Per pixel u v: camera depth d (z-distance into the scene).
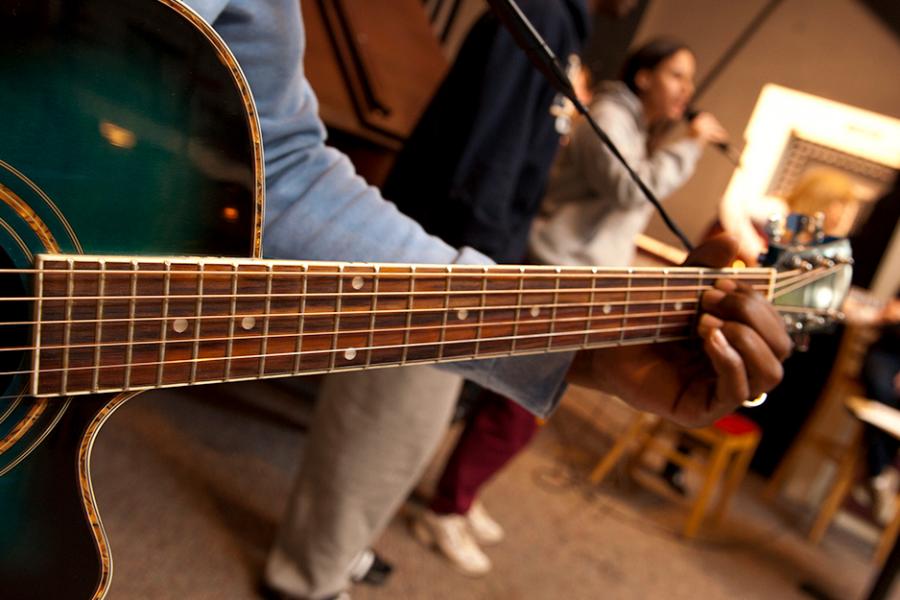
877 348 2.82
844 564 2.64
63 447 0.47
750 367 0.69
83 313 0.43
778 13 3.70
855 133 3.48
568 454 2.72
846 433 3.10
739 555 2.39
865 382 2.80
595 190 1.64
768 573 2.33
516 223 1.41
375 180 1.90
